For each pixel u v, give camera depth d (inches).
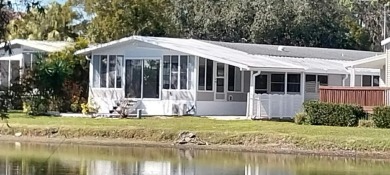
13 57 1787.6
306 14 2770.7
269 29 2723.9
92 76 1704.0
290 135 1176.2
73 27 2559.1
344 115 1339.8
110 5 2322.8
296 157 1095.6
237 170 930.1
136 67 1658.5
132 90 1659.7
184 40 1812.3
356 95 1386.6
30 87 468.8
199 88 1589.6
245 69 1513.3
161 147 1205.1
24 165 951.0
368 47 3088.1
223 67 1630.2
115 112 1576.0
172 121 1386.6
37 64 492.4
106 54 1694.1
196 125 1305.4
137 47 1656.0
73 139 1264.8
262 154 1123.9
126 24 2316.7
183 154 1112.8
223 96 1630.2
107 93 1685.5
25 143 1232.8
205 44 1809.8
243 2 2768.2
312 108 1363.2
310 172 917.8
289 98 1540.4
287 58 1793.8
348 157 1106.7
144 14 2342.5
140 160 1029.2
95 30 2314.2
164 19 2418.8
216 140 1203.9
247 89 1675.7
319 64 1750.7
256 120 1444.4
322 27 2812.5
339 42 2849.4
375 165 1005.8
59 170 905.5
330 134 1188.5
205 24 2748.5
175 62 1609.3
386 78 1505.9
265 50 1891.0
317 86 1758.1
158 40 1670.8
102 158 1047.0
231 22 2748.5
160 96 1622.8
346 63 1637.6
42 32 2501.2
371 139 1136.8
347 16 3196.4
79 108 1644.9
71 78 1684.3
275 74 1717.5
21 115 1417.3
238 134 1202.6
